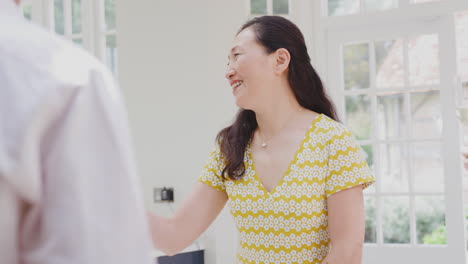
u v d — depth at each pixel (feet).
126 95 14.20
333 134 5.20
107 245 1.85
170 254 5.40
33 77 1.83
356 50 13.60
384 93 13.41
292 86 5.41
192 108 13.56
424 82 13.17
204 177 5.57
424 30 13.06
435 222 13.34
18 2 2.16
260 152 5.34
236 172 5.32
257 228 5.19
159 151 13.83
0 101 1.78
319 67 13.62
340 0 13.69
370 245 13.37
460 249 12.75
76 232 1.79
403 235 13.35
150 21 14.01
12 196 1.75
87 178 1.86
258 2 13.78
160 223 5.28
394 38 13.28
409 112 13.25
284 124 5.37
